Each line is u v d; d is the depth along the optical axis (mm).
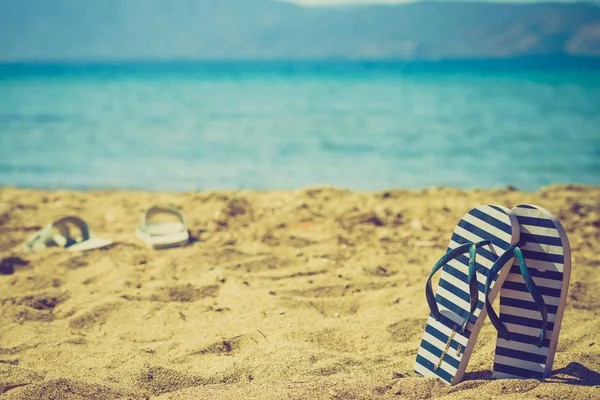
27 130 18797
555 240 3596
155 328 4902
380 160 13469
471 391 3592
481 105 26141
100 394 3660
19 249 7266
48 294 5590
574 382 3646
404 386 3666
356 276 5941
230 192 9797
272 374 3957
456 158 13547
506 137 16344
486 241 3736
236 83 50500
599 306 5203
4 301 5418
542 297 3545
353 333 4695
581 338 4441
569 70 83625
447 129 18062
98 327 4965
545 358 3672
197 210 8789
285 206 8742
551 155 13719
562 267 3570
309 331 4699
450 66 128500
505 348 3791
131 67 133750
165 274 6109
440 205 8742
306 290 5605
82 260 6570
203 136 17312
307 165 13031
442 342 3848
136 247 7055
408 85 44906
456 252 3742
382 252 6684
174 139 16812
